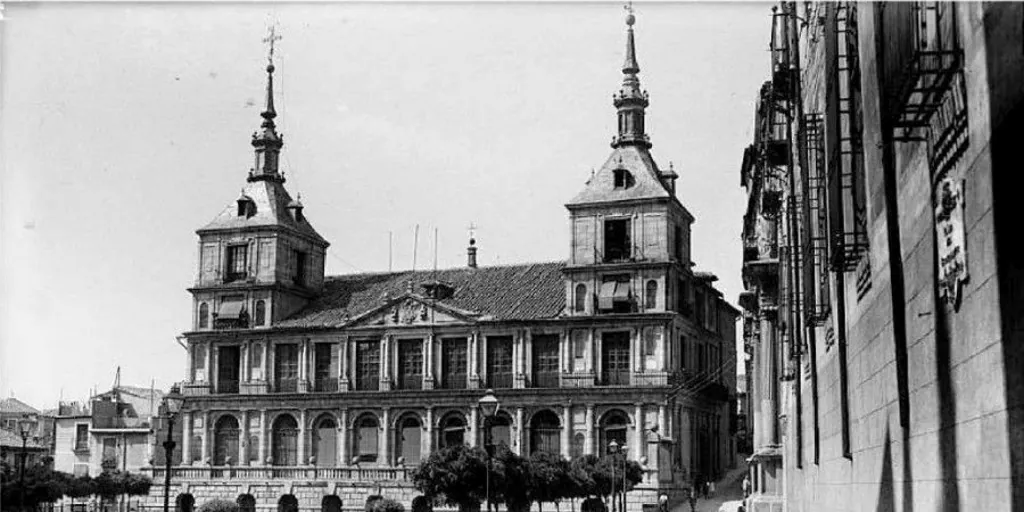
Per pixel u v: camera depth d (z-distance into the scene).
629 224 86.00
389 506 80.00
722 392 94.94
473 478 64.12
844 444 22.97
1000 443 11.39
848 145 21.48
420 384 88.38
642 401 82.69
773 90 32.84
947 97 13.09
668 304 84.06
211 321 93.50
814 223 28.00
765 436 44.56
